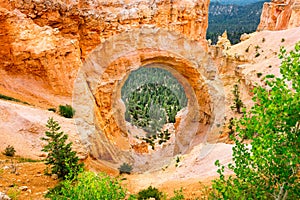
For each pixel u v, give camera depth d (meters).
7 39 26.41
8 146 16.53
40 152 17.67
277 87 5.70
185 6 40.38
